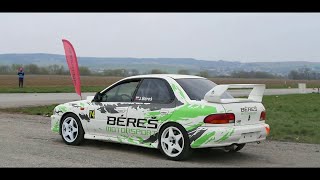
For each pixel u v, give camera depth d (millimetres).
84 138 9508
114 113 8898
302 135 11469
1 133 11359
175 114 7988
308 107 20812
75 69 13656
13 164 7469
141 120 8469
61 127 9852
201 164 7785
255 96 8719
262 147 9695
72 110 9617
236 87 8062
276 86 68562
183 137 7887
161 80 8539
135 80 8914
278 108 20172
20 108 18734
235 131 7730
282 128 12477
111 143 9906
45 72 132500
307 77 133750
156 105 8320
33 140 10242
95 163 7688
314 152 9141
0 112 17391
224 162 8016
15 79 77500
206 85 8672
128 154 8625
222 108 7719
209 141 7598
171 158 8070
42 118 15469
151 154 8656
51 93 33312
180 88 8227
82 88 42781
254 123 8273
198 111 7734
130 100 8781
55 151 8789
